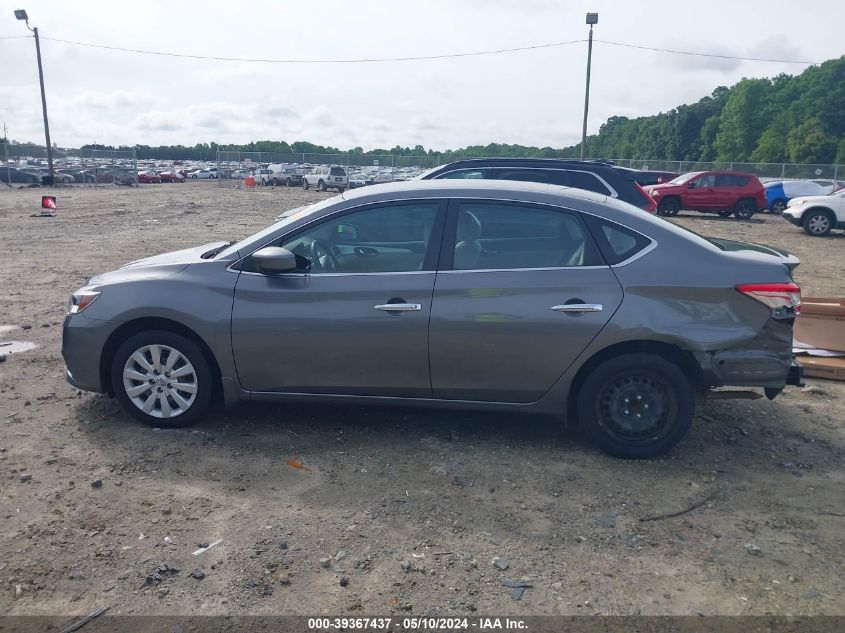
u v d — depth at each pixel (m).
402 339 4.66
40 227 18.83
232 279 4.85
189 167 81.94
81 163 50.59
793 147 78.19
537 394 4.68
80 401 5.62
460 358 4.64
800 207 20.95
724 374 4.47
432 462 4.63
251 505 4.06
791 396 6.05
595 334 4.50
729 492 4.30
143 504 4.05
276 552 3.60
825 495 4.28
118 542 3.67
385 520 3.91
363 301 4.67
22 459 4.58
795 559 3.61
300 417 5.34
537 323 4.53
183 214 23.86
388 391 4.81
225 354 4.85
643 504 4.13
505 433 5.11
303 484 4.31
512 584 3.37
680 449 4.91
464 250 4.69
